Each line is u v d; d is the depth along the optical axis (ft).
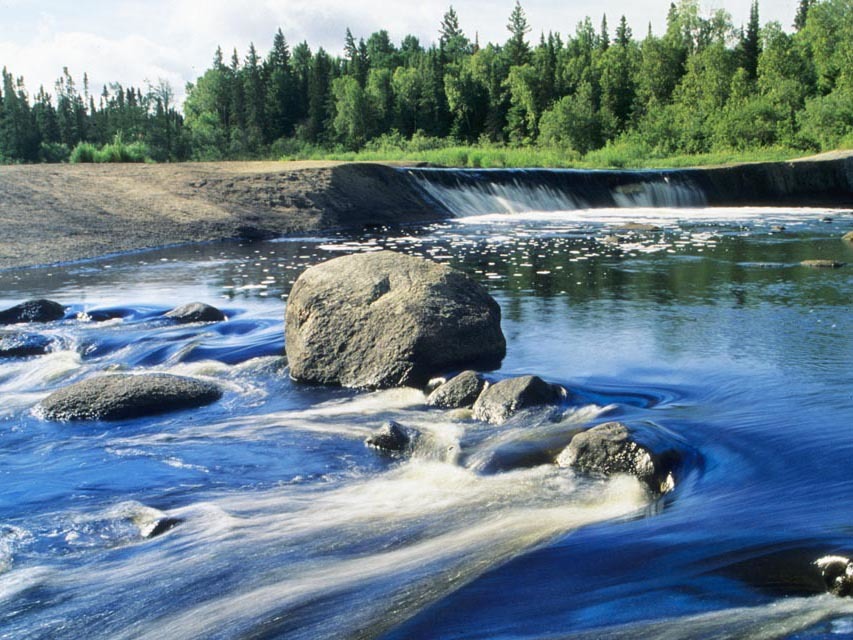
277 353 29.25
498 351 27.30
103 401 23.30
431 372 25.35
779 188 119.24
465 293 27.35
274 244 63.77
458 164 148.56
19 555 14.62
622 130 232.32
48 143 279.69
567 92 279.49
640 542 13.23
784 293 38.29
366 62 370.53
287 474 18.49
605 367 25.91
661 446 17.35
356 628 11.14
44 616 12.34
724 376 24.50
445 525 14.97
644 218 86.69
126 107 288.71
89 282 45.57
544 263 50.42
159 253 58.29
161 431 21.83
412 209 85.97
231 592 12.69
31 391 26.20
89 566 14.08
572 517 14.97
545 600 11.49
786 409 20.93
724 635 10.14
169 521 15.78
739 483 15.99
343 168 87.45
